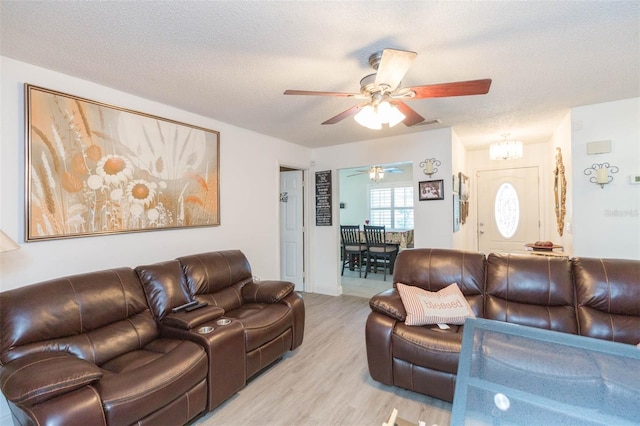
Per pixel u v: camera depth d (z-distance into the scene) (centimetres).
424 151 407
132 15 155
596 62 212
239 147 369
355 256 682
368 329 224
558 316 207
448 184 389
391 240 587
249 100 278
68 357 150
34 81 207
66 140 220
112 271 213
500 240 533
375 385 225
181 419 169
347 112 227
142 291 223
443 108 311
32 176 203
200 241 320
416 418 188
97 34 172
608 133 295
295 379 234
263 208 404
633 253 287
